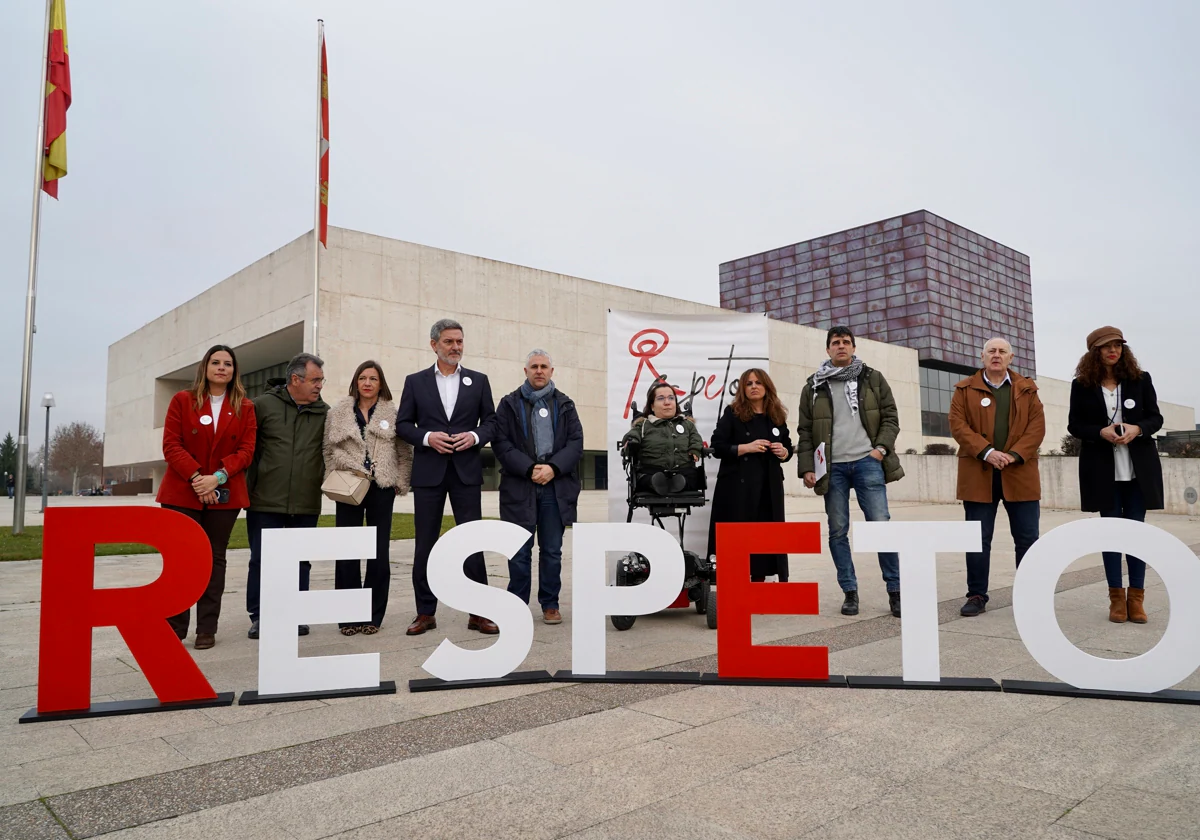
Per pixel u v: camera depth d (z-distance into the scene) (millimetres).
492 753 2889
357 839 2174
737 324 6770
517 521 5484
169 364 36125
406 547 11445
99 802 2467
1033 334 62375
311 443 5422
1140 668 3594
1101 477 5410
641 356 6684
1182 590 3568
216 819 2324
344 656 3793
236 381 5082
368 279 26969
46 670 3465
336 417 5355
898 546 3873
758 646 3936
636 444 5758
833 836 2156
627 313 6711
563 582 7965
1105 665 3621
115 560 9906
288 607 3748
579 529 4090
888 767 2695
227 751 2965
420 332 28031
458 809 2375
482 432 5434
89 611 3521
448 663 3902
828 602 6281
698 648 4750
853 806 2359
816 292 59531
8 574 8594
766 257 62844
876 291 56094
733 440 5914
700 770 2678
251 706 3617
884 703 3545
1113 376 5402
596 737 3061
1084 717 3307
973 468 5625
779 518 5855
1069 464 18719
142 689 3914
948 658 4312
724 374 6715
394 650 4766
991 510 5660
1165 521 15133
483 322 29719
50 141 13633
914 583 3850
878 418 5871
